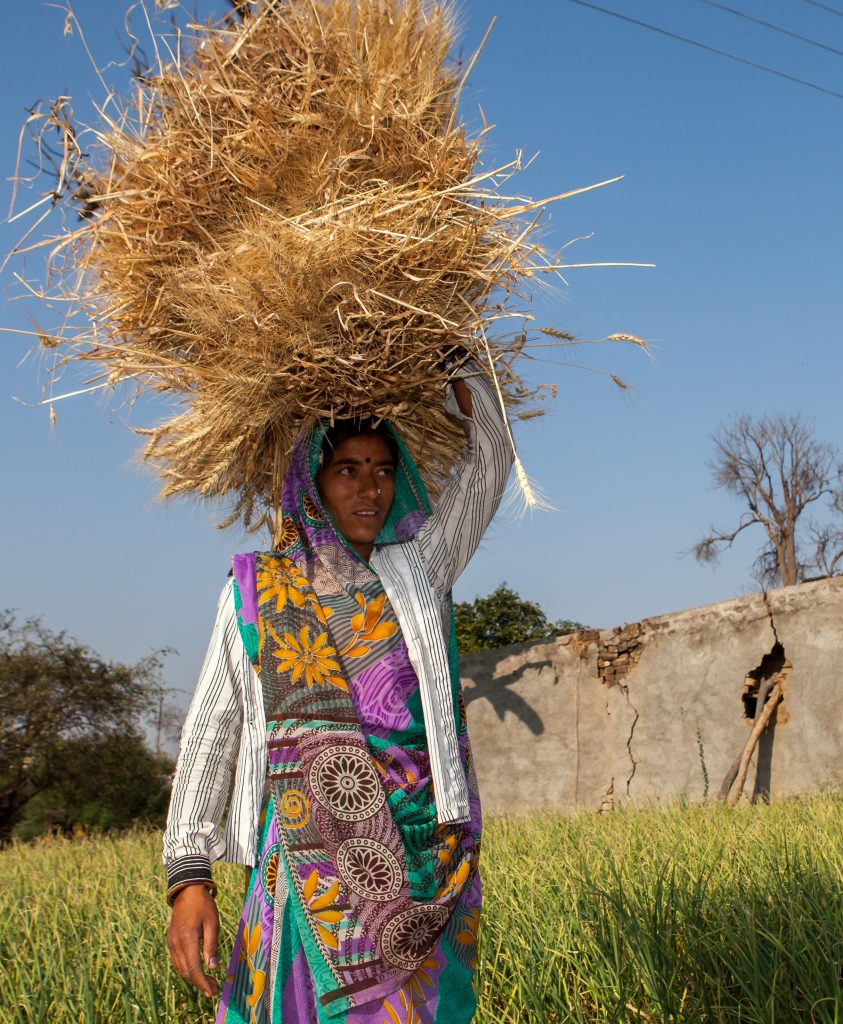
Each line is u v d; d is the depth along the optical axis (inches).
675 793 490.0
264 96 107.2
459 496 100.0
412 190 105.9
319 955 81.5
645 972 121.6
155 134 110.8
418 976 83.5
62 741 938.1
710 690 483.8
